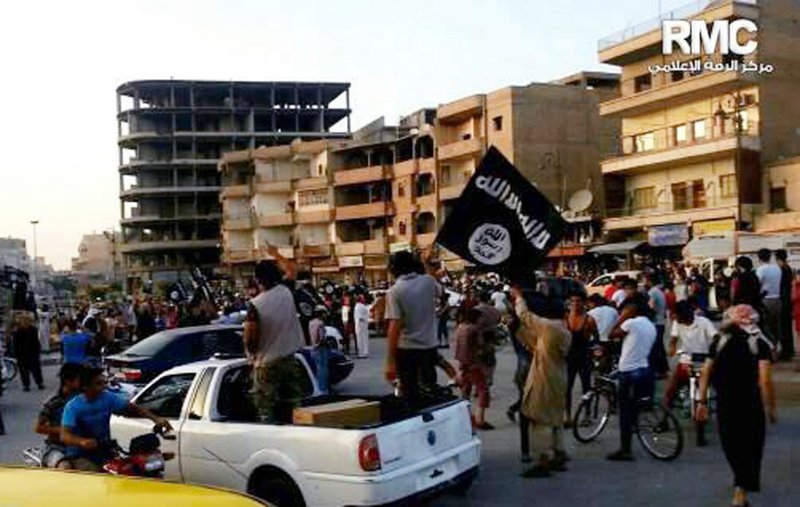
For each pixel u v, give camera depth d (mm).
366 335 24703
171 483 3697
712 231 43656
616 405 11023
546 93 57062
